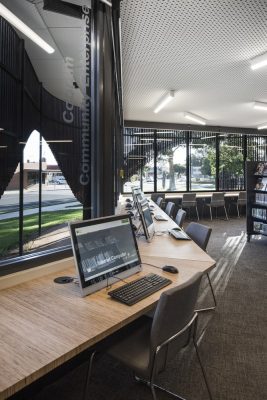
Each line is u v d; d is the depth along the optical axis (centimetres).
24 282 179
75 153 290
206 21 289
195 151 912
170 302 131
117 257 183
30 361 104
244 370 198
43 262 191
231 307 292
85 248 164
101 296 160
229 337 238
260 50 359
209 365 202
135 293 160
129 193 832
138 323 177
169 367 200
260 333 244
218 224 800
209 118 774
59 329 126
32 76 339
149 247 272
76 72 306
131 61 391
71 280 182
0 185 300
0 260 177
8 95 304
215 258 470
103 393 177
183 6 263
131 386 183
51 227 280
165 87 501
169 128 835
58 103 319
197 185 923
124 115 734
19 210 315
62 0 264
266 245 559
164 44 340
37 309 144
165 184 884
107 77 274
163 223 411
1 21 261
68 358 110
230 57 379
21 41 297
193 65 406
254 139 970
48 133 316
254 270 409
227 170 951
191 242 294
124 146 828
